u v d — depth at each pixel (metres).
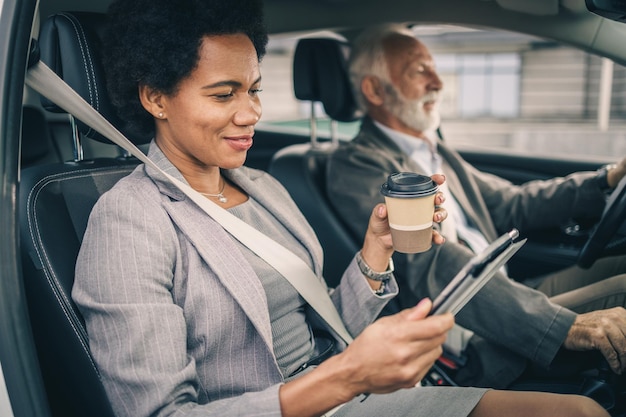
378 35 1.99
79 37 1.24
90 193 1.27
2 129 0.94
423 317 0.87
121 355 0.96
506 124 9.85
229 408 0.93
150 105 1.14
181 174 1.15
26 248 1.13
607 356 1.42
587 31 1.86
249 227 1.17
